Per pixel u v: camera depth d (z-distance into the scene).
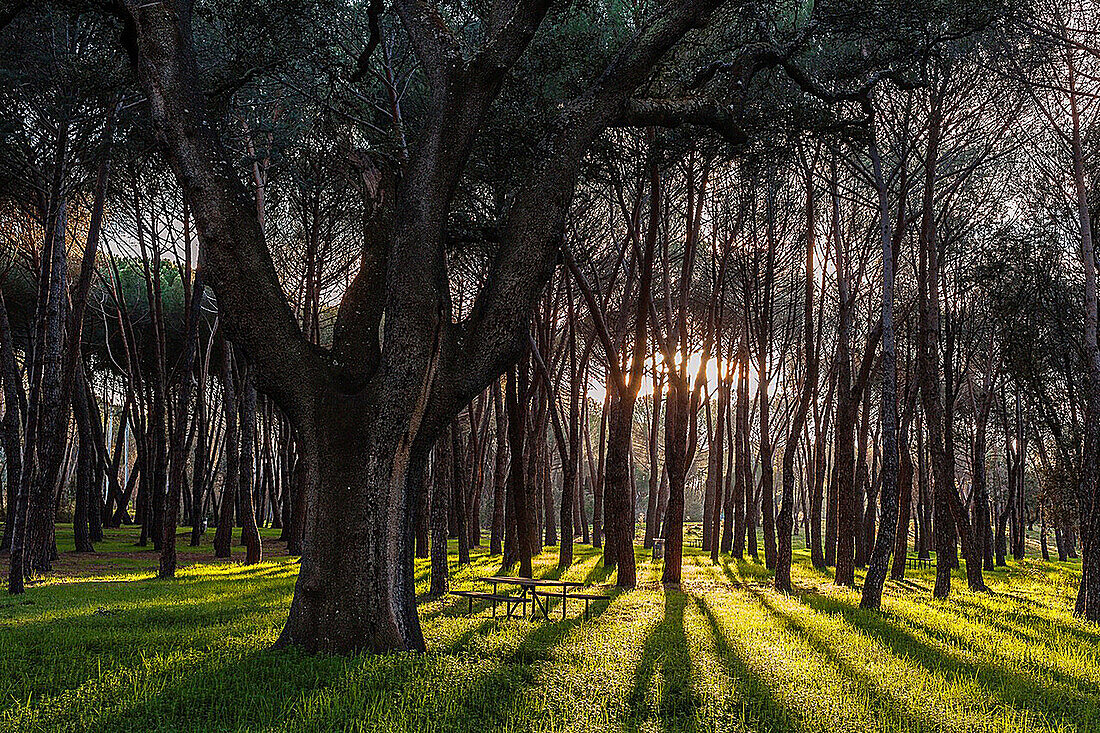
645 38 10.66
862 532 31.47
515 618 13.23
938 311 21.55
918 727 7.00
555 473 68.94
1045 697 8.57
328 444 9.88
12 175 19.31
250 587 19.00
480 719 7.07
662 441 62.75
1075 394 23.44
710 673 8.83
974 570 24.09
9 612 14.12
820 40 16.38
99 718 6.77
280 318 10.05
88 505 35.38
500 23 10.87
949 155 22.86
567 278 28.61
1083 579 16.88
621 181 19.47
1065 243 22.67
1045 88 18.78
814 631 12.34
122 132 18.95
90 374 39.09
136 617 13.01
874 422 38.28
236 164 17.17
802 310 34.91
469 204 15.73
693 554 37.78
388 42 17.52
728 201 27.88
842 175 26.52
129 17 10.55
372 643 9.63
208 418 48.03
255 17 13.21
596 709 7.25
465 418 42.56
